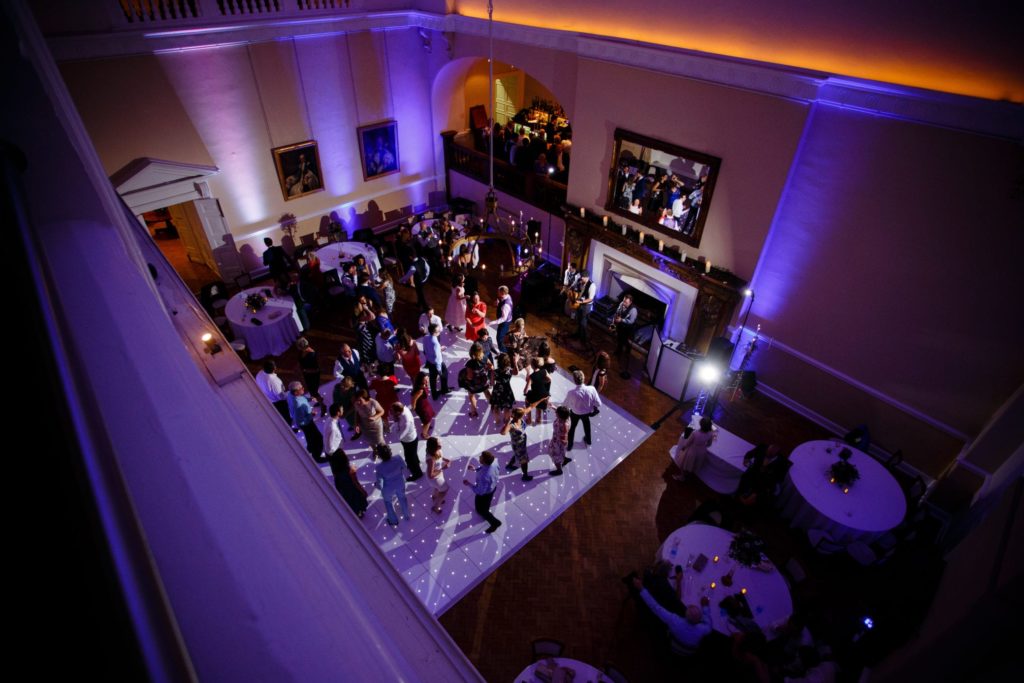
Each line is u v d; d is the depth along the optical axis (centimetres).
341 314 1125
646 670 606
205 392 141
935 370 748
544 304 1166
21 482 49
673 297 1011
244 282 1213
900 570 605
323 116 1195
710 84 811
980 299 678
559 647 532
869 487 703
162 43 934
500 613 655
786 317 877
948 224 671
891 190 702
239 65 1039
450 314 1057
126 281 156
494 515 759
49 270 98
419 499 771
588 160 1040
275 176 1181
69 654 35
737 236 875
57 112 188
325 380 964
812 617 625
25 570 40
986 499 665
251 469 132
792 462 734
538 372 822
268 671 94
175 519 108
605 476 819
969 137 623
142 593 45
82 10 850
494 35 1110
